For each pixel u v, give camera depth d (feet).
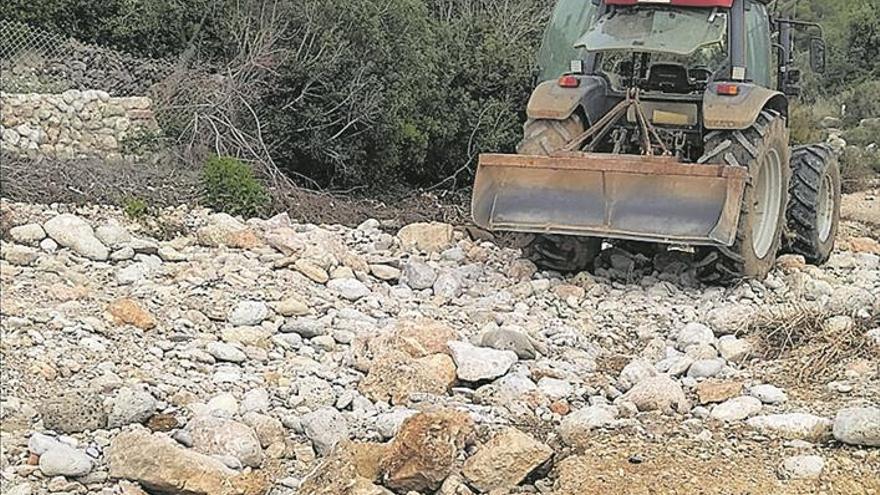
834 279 27.89
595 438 15.83
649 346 20.88
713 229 23.15
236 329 19.80
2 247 22.50
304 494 13.53
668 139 26.48
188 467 13.83
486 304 23.56
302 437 15.97
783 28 31.60
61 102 35.01
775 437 16.03
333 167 40.47
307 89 38.83
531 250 26.58
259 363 18.69
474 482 14.28
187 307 20.90
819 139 61.77
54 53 38.27
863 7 96.53
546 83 26.71
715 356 20.10
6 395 15.90
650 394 17.42
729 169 23.12
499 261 27.53
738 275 25.22
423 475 14.12
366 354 18.84
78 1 43.16
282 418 16.26
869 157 61.46
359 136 40.24
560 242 26.13
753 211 24.97
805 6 100.78
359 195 40.60
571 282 25.79
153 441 13.99
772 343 20.42
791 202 29.30
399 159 41.98
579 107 26.17
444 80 43.78
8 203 26.45
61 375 16.92
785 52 31.58
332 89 38.99
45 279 21.33
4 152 32.01
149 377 17.30
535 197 24.44
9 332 18.01
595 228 23.86
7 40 37.60
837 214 30.81
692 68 26.89
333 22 39.29
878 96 83.61
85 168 31.14
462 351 18.53
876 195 52.85
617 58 27.91
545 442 15.93
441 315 22.52
